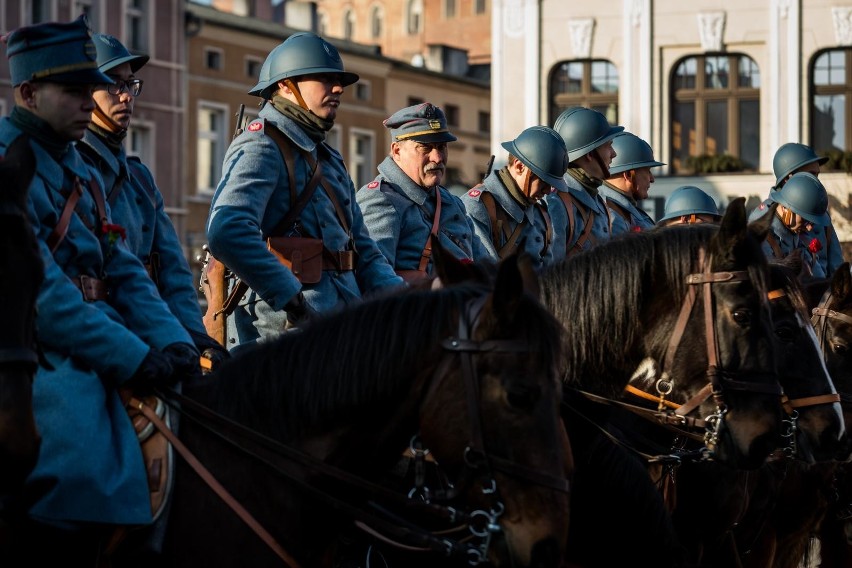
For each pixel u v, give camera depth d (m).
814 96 29.62
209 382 4.53
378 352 4.28
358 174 47.59
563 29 30.67
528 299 4.21
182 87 40.59
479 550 4.16
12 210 3.93
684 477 6.52
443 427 4.15
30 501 4.22
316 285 6.54
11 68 4.74
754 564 7.89
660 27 30.19
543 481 4.05
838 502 8.91
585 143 8.55
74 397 4.32
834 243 11.10
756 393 5.61
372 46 48.31
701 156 29.81
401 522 4.49
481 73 56.47
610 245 5.73
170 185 40.25
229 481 4.37
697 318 5.66
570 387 5.59
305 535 4.37
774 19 29.58
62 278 4.41
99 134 5.68
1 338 3.85
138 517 4.24
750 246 5.65
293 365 4.40
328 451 4.35
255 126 6.50
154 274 5.71
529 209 8.02
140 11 39.62
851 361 7.89
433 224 7.62
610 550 5.68
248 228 6.16
